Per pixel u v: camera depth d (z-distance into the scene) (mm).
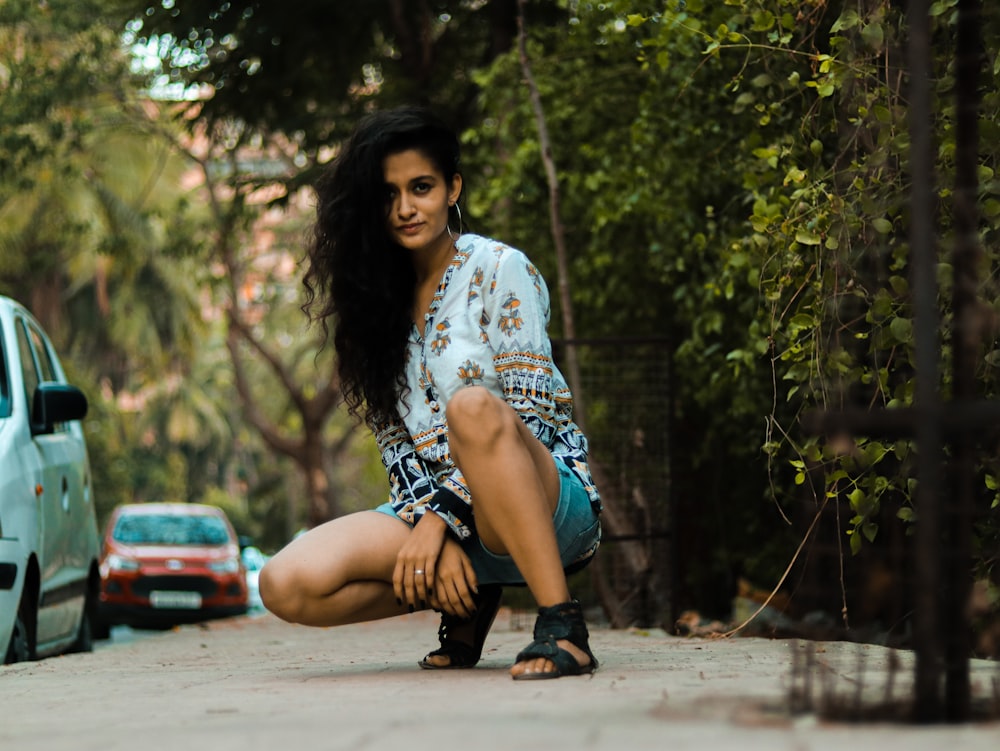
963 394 2479
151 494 42875
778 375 7969
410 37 13344
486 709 2477
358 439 36438
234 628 11383
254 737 2156
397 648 5879
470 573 3367
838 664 3385
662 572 8414
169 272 30719
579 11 9609
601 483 8664
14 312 7055
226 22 12805
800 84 5328
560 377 3602
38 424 6539
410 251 3648
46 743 2285
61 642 6992
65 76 18375
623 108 9547
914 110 2137
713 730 2043
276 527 44344
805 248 4766
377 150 3533
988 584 4000
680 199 8086
